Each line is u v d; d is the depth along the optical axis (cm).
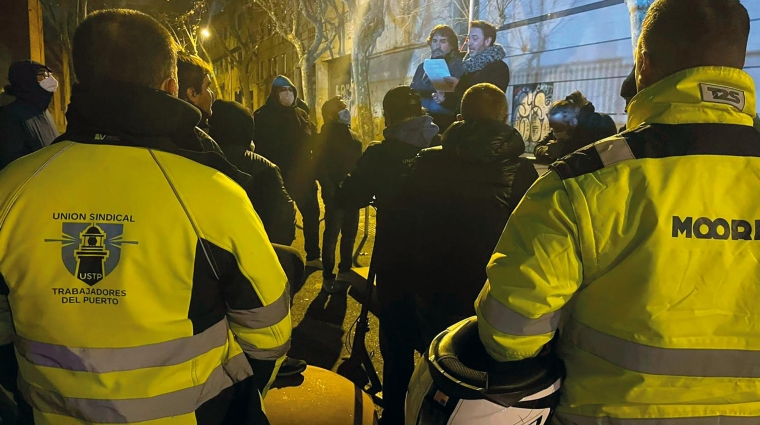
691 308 108
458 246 221
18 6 1041
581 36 1023
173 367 120
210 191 121
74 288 114
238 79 3619
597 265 112
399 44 1641
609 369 115
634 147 112
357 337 281
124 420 117
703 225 107
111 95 118
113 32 121
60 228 114
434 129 279
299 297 463
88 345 115
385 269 253
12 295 116
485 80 419
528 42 1161
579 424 122
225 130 299
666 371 110
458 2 1376
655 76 119
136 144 121
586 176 111
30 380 120
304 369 248
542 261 112
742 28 113
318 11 1697
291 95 504
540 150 377
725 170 109
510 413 124
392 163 273
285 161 513
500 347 119
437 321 238
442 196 224
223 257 122
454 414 127
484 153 214
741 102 112
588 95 1012
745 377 112
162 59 127
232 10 2747
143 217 116
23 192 115
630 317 110
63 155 119
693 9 112
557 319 120
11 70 377
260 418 139
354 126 1844
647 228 107
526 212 117
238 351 138
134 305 115
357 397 234
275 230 320
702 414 113
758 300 109
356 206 289
